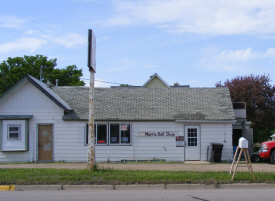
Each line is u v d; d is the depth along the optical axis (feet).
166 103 73.56
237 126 82.94
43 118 67.41
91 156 42.60
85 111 69.36
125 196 31.94
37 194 33.19
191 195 32.42
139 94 78.02
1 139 65.92
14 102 67.67
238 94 115.03
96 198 30.96
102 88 80.64
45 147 67.15
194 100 74.84
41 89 66.49
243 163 62.44
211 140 67.26
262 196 31.81
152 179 37.42
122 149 67.26
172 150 67.15
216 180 37.22
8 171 43.45
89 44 41.47
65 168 49.47
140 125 67.77
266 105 114.32
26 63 144.77
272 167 52.11
